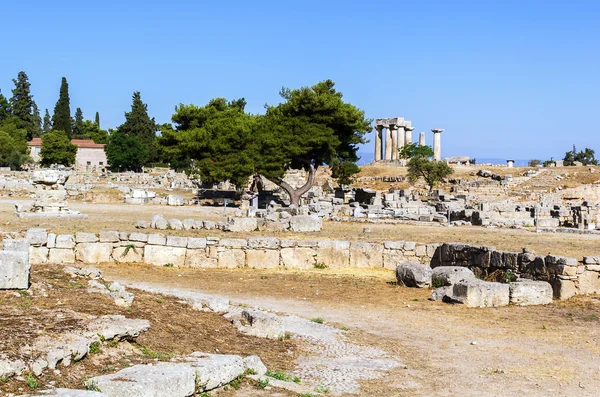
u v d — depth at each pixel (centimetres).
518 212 5828
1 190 7075
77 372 1216
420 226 4791
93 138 19225
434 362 1641
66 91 15462
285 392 1310
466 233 4253
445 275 2686
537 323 2116
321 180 10812
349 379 1463
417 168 9444
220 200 7112
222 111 8950
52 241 2983
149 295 1958
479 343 1850
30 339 1267
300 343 1770
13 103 16262
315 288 2692
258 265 3194
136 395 1095
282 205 6769
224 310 1973
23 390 1092
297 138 6825
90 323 1419
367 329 2005
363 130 7469
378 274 3116
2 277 1644
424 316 2208
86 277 2012
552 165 12588
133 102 15550
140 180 10750
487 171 10662
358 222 5038
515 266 2706
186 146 7675
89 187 7669
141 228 3912
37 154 15638
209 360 1330
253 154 6700
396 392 1386
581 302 2402
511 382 1476
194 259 3138
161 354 1391
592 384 1470
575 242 3791
